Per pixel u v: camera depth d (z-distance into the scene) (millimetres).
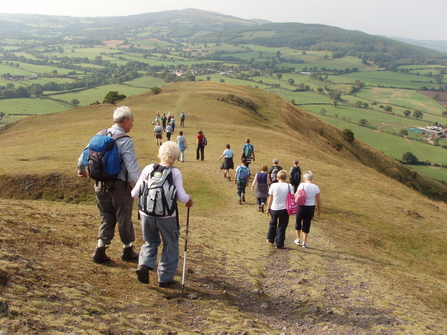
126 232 5734
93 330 3445
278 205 9945
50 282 4293
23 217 7148
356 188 24906
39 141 32312
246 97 80188
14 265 4379
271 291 6301
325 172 27859
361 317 5477
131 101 73188
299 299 6004
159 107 58406
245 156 16734
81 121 49125
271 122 63094
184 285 5641
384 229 16547
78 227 7617
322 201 19406
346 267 8898
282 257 9039
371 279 8023
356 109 199250
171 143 5215
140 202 5074
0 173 16922
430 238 16578
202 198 17391
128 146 5258
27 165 19203
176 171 5109
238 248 9281
